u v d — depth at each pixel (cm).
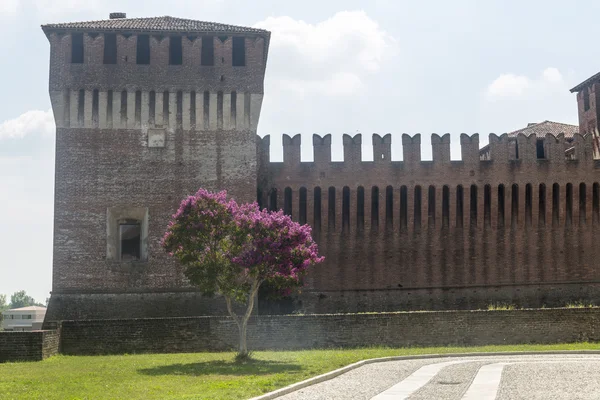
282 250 4206
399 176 6819
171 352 4850
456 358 4272
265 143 6738
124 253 5934
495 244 6862
